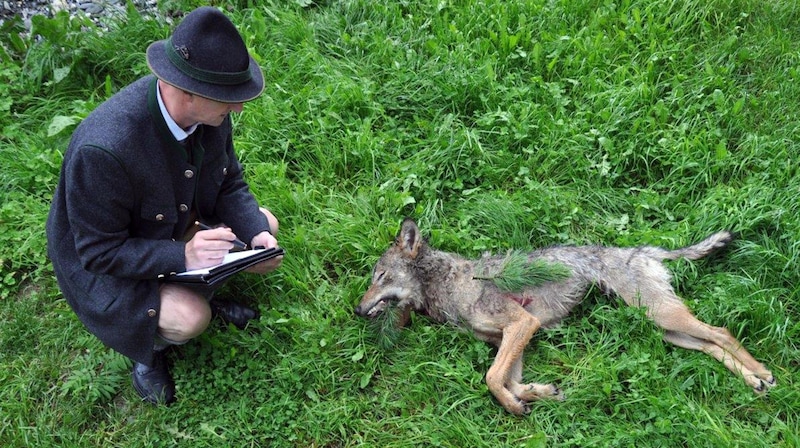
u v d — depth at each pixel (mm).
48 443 3730
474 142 5070
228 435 3723
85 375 3982
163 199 3400
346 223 4676
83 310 3578
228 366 3986
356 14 6188
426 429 3707
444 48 5766
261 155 5129
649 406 3662
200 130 3389
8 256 4559
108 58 5793
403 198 4793
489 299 4027
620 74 5484
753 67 5609
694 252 4316
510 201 4711
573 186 4934
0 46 5703
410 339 4156
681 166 4867
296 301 4363
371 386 4008
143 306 3521
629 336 4031
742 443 3471
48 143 5230
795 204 4535
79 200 3197
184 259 3426
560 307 4211
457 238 4594
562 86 5539
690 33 5898
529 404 3805
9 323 4281
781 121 5191
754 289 4195
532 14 5988
